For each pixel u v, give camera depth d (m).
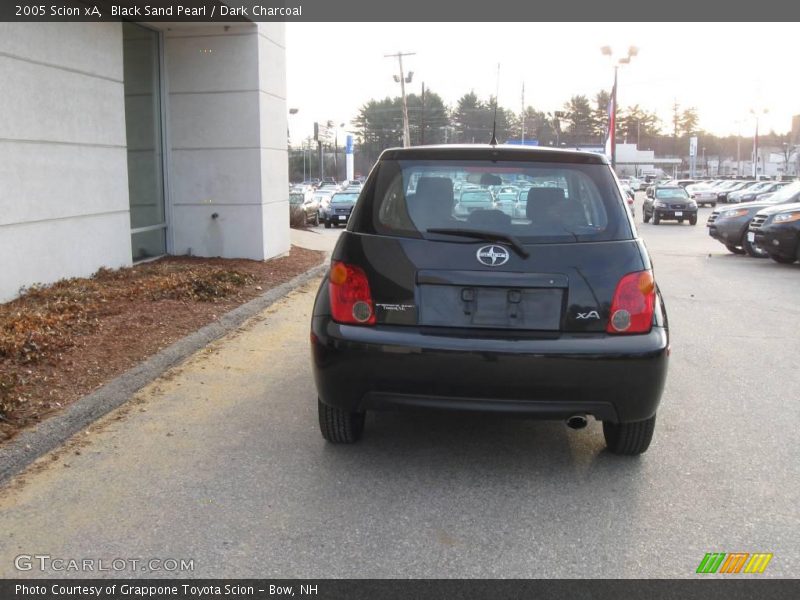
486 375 3.89
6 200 7.66
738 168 119.56
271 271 11.27
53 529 3.59
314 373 4.23
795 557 3.40
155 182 12.02
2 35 7.50
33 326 6.43
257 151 11.90
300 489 4.08
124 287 8.68
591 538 3.56
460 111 91.19
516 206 4.14
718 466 4.47
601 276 3.96
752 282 12.43
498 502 3.95
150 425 5.02
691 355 7.29
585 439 4.91
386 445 4.75
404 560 3.35
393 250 4.06
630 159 116.31
